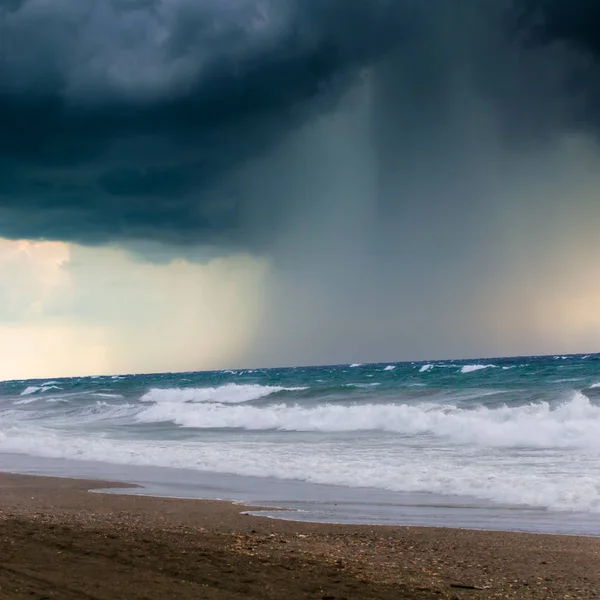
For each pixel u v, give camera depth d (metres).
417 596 6.91
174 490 16.11
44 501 14.73
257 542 9.88
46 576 6.96
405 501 13.95
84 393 65.25
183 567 7.66
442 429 24.42
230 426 32.12
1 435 30.22
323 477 16.89
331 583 7.27
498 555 9.34
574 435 20.86
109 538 9.34
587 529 11.13
